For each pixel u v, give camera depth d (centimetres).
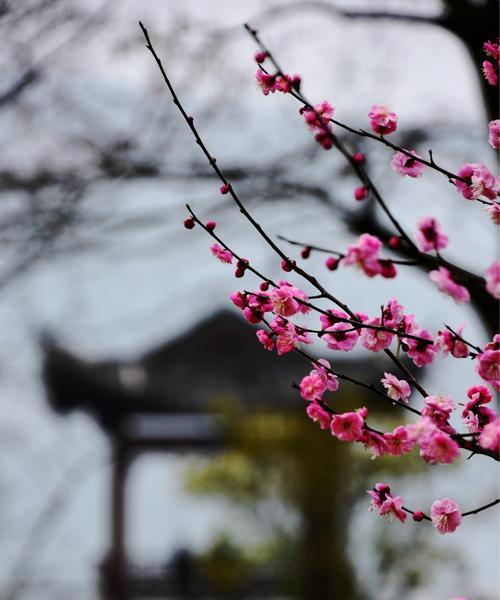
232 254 284
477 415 285
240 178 901
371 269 239
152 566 1948
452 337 273
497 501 279
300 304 279
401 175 278
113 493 1948
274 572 1694
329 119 273
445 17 734
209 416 1889
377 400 1438
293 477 1433
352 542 1433
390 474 1395
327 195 903
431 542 1398
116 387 1811
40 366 1458
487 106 691
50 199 861
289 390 1834
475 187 273
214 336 1856
